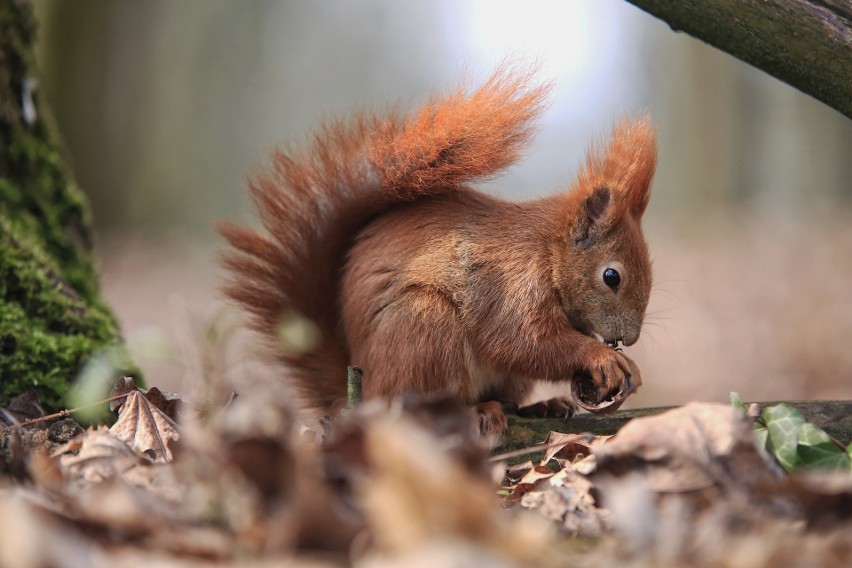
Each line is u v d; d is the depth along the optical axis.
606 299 8.20
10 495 4.34
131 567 3.83
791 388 17.44
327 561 3.92
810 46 6.69
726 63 32.41
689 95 32.72
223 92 37.66
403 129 8.09
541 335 7.84
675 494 4.79
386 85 44.66
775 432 5.52
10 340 8.03
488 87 7.88
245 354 8.20
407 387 7.52
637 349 19.31
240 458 4.19
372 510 3.76
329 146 8.23
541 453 7.17
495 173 7.90
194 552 3.95
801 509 4.45
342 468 4.42
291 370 8.31
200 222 35.88
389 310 7.62
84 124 31.02
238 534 4.09
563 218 8.18
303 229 8.23
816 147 32.69
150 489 4.76
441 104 7.96
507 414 8.03
